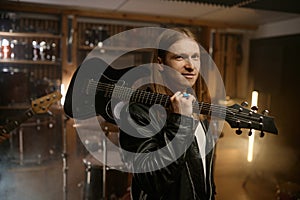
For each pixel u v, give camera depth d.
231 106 1.08
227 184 3.51
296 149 3.46
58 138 3.53
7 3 3.43
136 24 4.30
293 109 3.56
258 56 4.27
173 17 4.02
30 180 3.24
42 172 3.29
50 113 3.16
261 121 1.05
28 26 3.77
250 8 3.20
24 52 3.73
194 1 3.01
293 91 3.60
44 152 3.33
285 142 3.50
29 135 3.21
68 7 3.59
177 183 0.99
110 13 3.80
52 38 3.90
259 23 4.30
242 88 4.63
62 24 3.71
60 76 3.92
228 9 3.45
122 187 2.65
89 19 4.14
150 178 0.92
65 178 3.06
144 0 3.13
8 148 3.22
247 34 4.63
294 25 3.80
